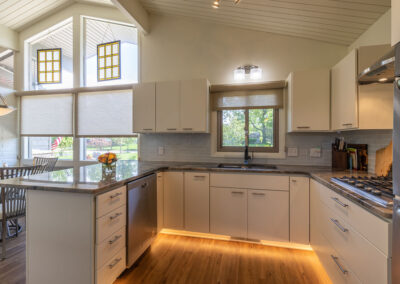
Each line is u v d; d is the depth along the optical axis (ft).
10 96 11.80
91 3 11.19
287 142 8.73
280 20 7.89
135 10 9.11
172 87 8.70
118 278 5.64
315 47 8.57
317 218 6.14
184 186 7.92
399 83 2.77
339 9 6.44
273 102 8.75
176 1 8.61
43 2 11.00
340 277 4.60
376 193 3.73
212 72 9.58
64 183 4.91
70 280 4.62
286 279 5.63
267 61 9.00
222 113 9.58
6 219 6.48
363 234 3.67
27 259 4.91
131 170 6.99
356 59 5.63
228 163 9.10
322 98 7.21
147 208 6.71
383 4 5.74
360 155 6.91
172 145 10.00
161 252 6.95
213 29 9.60
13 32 12.15
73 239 4.58
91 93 11.03
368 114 5.57
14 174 7.08
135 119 9.06
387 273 3.01
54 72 12.03
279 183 7.07
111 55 11.18
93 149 11.62
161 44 10.19
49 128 11.59
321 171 6.84
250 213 7.31
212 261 6.44
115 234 5.14
